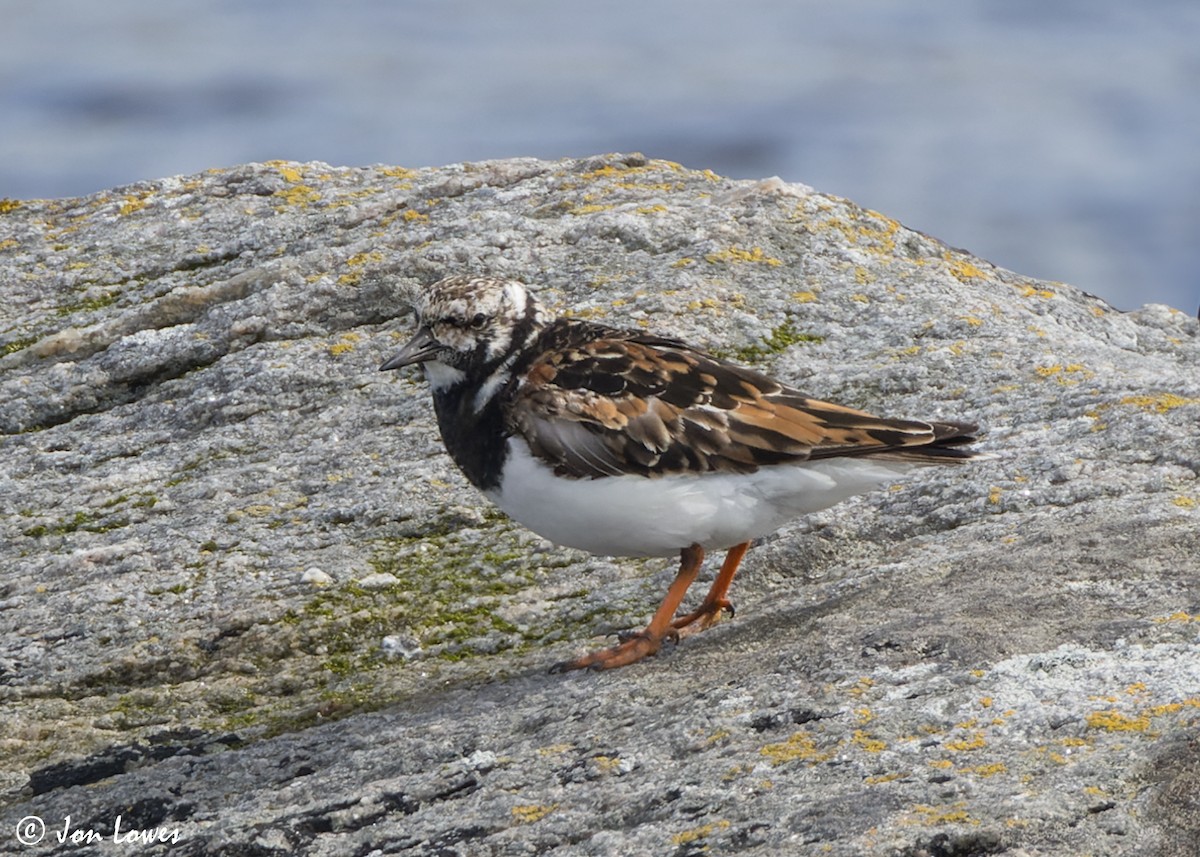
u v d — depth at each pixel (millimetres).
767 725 7895
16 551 12242
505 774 8031
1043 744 7109
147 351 14469
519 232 15609
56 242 16672
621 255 15328
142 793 8836
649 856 6824
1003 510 11062
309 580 11398
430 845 7414
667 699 8688
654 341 10258
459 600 11180
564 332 10211
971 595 9070
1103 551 9398
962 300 14984
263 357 14227
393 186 17172
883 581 9875
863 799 6844
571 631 10742
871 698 7914
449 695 9852
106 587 11531
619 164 17594
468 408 10102
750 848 6672
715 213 15930
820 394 13188
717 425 9531
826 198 16562
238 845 7762
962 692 7715
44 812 8789
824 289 14984
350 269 15062
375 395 13727
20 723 10164
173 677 10703
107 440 13648
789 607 10008
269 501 12500
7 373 14562
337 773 8570
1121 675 7621
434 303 10016
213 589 11438
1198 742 6801
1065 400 12445
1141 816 6457
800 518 11492
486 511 12172
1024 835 6406
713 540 9812
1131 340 15539
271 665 10719
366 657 10703
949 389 13070
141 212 17125
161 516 12492
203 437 13430
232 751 9477
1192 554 9234
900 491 11633
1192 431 11570
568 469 9680
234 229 16469
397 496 12359
